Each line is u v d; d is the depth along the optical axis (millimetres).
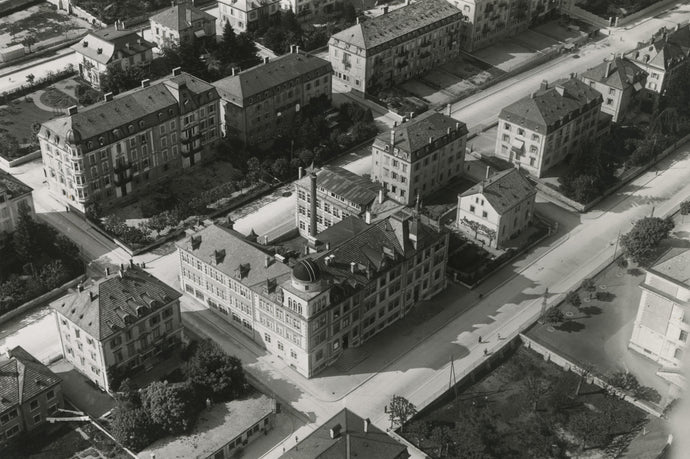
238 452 179500
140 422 175875
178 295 199125
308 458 155875
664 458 173250
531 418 186000
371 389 195500
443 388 195125
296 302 188750
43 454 175875
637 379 196000
